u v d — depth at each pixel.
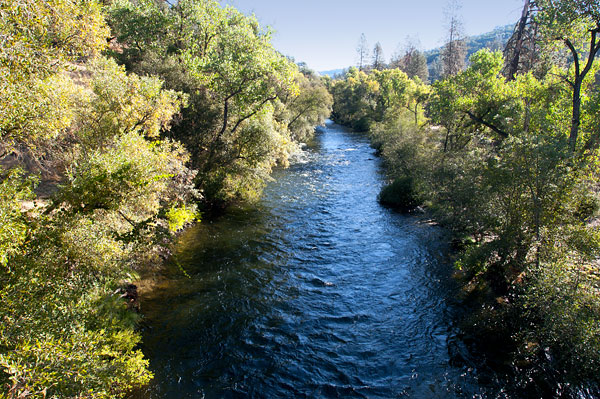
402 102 63.47
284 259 18.22
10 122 8.39
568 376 9.48
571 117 20.23
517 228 12.98
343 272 17.02
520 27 28.97
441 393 9.78
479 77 25.45
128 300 12.79
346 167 42.09
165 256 17.02
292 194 30.34
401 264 17.80
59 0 9.27
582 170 12.58
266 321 13.05
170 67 23.28
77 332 7.20
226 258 17.92
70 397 6.35
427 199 25.58
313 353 11.48
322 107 68.12
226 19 29.02
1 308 6.58
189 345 11.55
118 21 28.23
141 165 9.64
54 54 9.31
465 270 15.80
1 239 6.39
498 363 10.70
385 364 10.98
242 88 23.41
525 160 12.39
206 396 9.59
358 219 24.55
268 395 9.74
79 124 14.37
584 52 19.94
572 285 9.94
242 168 24.03
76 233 8.74
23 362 5.96
